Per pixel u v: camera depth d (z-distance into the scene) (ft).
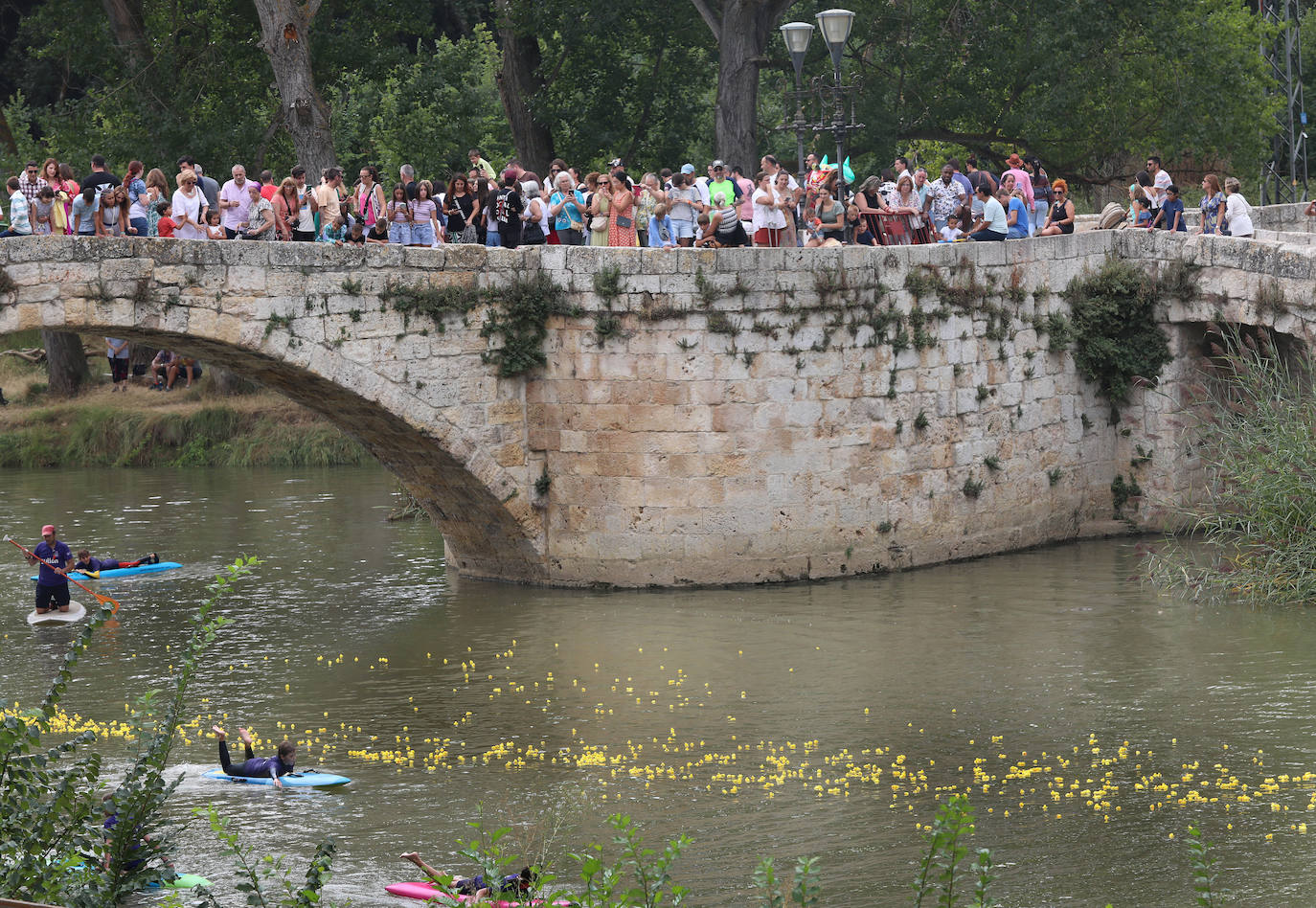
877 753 92.94
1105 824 80.18
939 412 142.72
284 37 178.50
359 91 280.92
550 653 117.50
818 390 135.74
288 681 112.78
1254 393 139.74
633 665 113.60
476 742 97.60
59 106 248.93
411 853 73.51
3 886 53.72
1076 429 155.94
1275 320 144.87
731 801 85.51
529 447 138.21
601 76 237.25
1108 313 153.79
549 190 151.84
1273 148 321.93
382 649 120.67
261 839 81.71
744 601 130.82
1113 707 100.27
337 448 231.50
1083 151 252.83
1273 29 268.41
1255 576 129.39
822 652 115.14
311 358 124.88
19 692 109.91
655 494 134.82
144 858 59.57
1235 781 86.07
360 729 101.09
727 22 199.11
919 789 86.43
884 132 232.53
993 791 85.81
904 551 141.59
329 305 125.59
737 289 132.46
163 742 59.16
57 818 59.47
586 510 137.18
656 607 129.49
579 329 135.03
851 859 76.33
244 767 91.76
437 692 108.68
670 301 132.26
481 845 74.23
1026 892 71.56
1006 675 108.17
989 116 244.22
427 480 141.08
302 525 178.91
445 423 132.36
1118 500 158.51
